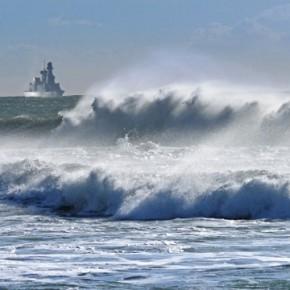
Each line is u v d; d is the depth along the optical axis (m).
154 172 100.00
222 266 64.19
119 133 171.75
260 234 77.19
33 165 114.38
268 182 89.25
